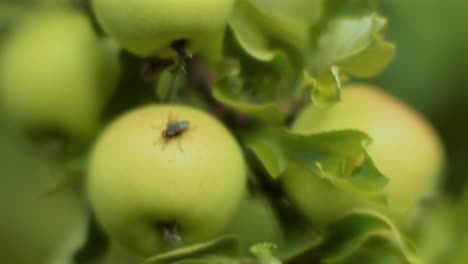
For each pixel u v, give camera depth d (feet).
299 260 1.63
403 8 2.28
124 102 1.74
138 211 1.54
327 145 1.58
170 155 1.53
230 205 1.57
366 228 1.59
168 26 1.53
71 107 1.79
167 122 1.57
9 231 2.40
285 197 1.66
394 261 1.61
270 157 1.60
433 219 1.84
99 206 1.57
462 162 2.23
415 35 2.29
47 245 2.38
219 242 1.52
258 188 1.66
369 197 1.57
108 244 1.72
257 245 1.52
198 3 1.53
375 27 1.61
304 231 1.64
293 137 1.60
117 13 1.54
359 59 1.62
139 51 1.58
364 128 1.64
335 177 1.55
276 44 1.64
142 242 1.58
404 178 1.65
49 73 1.79
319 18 1.64
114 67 1.75
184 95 1.69
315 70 1.63
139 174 1.53
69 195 2.29
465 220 1.87
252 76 1.63
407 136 1.65
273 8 1.84
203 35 1.56
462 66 2.29
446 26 2.29
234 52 1.62
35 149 1.92
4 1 2.05
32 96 1.81
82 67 1.77
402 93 2.29
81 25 1.84
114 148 1.56
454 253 1.84
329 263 1.61
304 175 1.62
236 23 1.62
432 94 2.29
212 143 1.56
